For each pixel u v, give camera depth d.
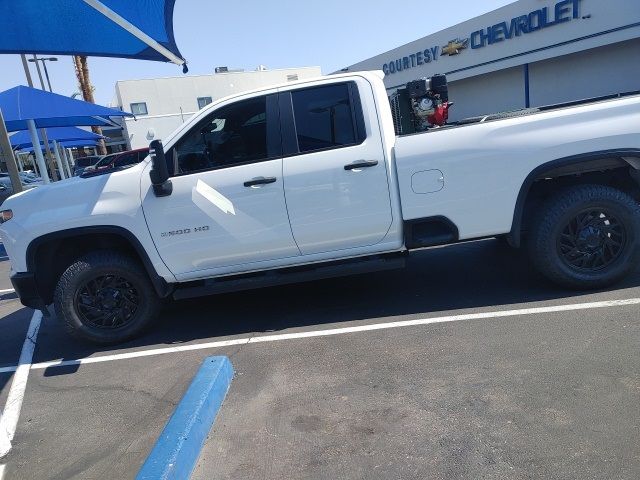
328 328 4.65
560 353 3.66
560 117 4.34
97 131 27.38
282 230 4.52
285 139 4.48
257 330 4.83
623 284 4.75
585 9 17.62
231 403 3.51
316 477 2.71
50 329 5.70
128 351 4.74
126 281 4.81
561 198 4.50
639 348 3.58
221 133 4.54
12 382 4.39
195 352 4.50
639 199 4.89
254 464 2.86
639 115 4.30
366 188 4.44
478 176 4.41
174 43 6.11
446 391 3.37
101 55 6.50
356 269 4.69
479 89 23.98
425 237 4.59
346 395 3.46
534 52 19.91
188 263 4.66
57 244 4.77
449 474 2.62
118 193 4.54
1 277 9.02
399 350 4.02
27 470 3.08
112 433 3.37
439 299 5.03
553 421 2.94
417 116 5.36
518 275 5.41
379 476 2.67
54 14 5.43
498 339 3.99
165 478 2.61
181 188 4.49
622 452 2.63
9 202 4.66
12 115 9.74
